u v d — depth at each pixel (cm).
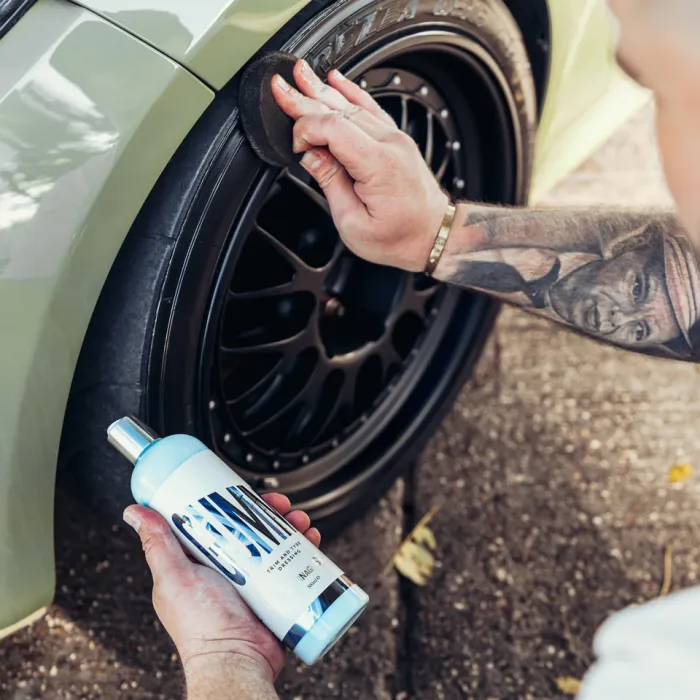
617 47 55
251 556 81
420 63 115
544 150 152
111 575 143
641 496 167
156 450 85
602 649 53
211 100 87
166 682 133
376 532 156
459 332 153
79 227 82
